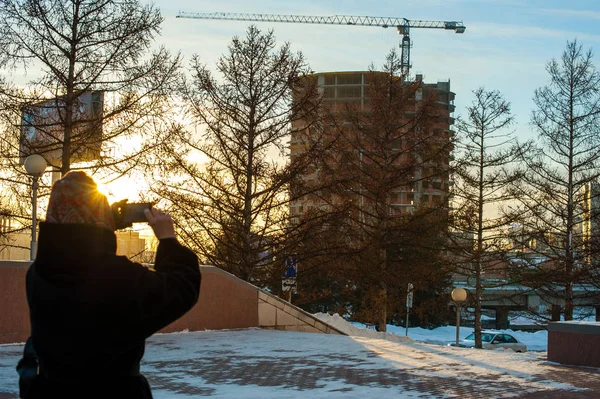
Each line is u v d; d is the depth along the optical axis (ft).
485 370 36.27
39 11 74.95
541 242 117.19
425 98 110.22
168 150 81.71
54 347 7.04
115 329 7.05
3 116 76.74
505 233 117.91
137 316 7.11
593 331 37.52
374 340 51.29
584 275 110.73
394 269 107.24
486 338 129.70
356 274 104.68
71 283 7.00
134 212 7.87
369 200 108.17
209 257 91.56
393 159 109.81
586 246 112.27
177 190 87.61
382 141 108.58
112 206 7.86
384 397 28.12
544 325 121.90
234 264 90.84
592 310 128.16
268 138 89.76
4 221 82.17
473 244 118.01
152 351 42.60
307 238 91.86
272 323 58.70
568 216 114.32
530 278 115.65
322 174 98.32
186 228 90.17
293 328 58.23
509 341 129.08
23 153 78.84
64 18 76.54
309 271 99.35
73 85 77.10
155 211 8.05
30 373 7.63
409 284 108.68
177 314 7.47
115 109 78.18
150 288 7.23
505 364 38.73
